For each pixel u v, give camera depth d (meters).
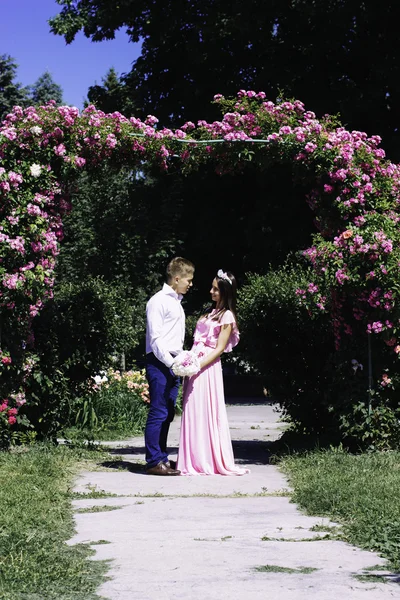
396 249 8.40
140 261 21.91
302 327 10.02
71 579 3.85
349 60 20.66
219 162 9.09
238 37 20.47
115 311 11.02
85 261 21.94
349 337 8.91
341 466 7.37
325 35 19.80
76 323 9.79
